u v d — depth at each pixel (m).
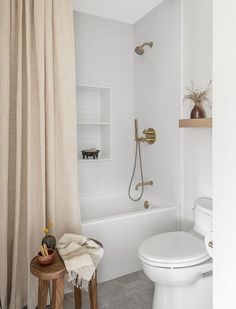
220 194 0.77
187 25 2.16
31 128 1.79
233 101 0.72
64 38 1.90
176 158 2.35
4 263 1.70
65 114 1.89
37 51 1.76
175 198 2.38
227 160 0.74
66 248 1.55
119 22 2.90
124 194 2.93
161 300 1.60
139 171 2.95
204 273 1.67
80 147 2.86
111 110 2.81
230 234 0.74
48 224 1.81
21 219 1.81
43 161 1.78
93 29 2.76
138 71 2.90
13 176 1.79
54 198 1.85
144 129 2.82
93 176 2.86
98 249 1.57
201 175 2.10
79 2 2.42
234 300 0.73
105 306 1.78
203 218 1.87
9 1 1.68
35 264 1.44
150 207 2.60
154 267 1.50
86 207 2.73
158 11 2.51
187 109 2.20
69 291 1.97
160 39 2.50
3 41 1.66
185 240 1.76
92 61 2.77
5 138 1.68
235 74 0.71
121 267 2.13
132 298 1.87
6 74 1.67
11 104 1.77
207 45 1.97
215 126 0.78
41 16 1.77
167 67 2.41
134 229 2.17
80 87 2.69
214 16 0.77
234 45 0.71
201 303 1.64
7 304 1.78
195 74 2.09
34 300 1.78
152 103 2.67
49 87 1.81
